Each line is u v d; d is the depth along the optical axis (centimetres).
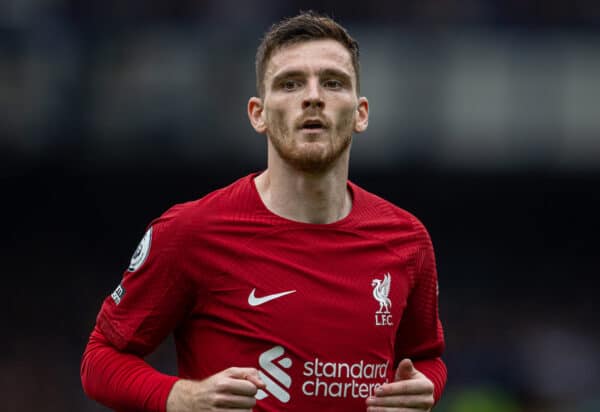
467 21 5300
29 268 6500
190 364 1305
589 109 5281
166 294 1278
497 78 5288
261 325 1245
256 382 1161
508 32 5281
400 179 6047
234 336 1255
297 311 1250
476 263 7088
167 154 5278
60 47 5144
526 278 7044
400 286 1324
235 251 1268
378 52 5291
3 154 5416
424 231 1388
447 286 7025
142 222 6525
